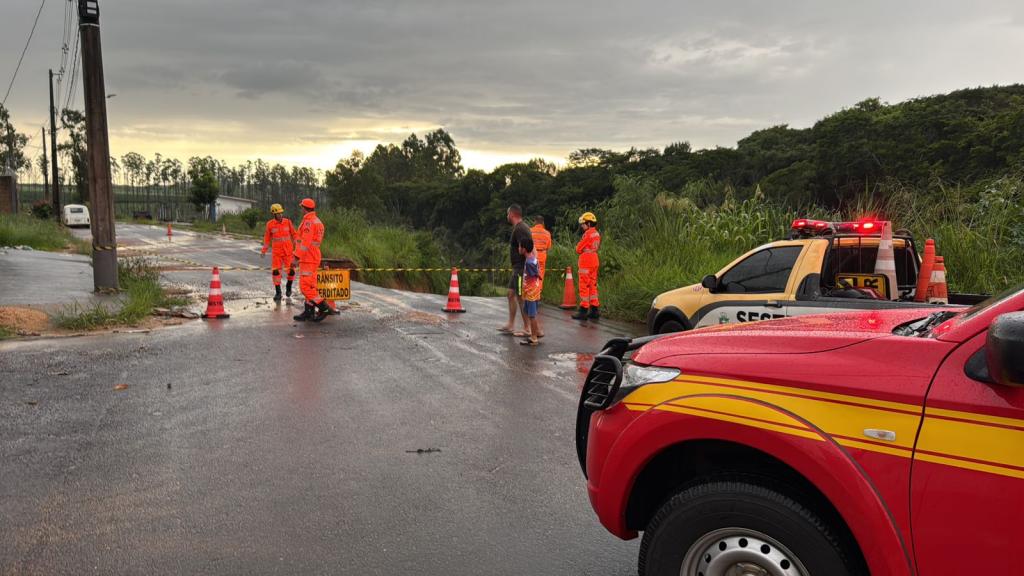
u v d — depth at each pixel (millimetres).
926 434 2105
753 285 6898
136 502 4160
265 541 3691
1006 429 1981
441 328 10953
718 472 2592
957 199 10891
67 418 5801
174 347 8852
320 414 6074
